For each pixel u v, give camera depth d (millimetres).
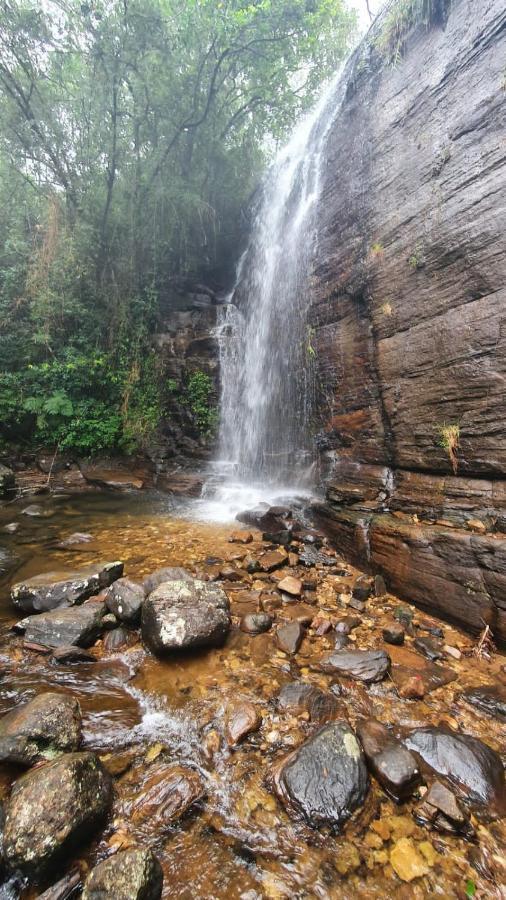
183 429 11008
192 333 11812
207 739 2344
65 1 9039
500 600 3188
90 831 1779
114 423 10781
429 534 3857
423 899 1602
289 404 8141
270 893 1613
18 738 2143
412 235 5141
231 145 13898
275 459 8461
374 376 5652
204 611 3256
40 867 1605
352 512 5203
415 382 4848
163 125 11664
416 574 3898
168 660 3068
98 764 2027
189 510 7766
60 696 2438
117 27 9406
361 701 2656
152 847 1771
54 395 10219
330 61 11852
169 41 10250
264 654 3141
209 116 12172
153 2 9312
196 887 1627
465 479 4125
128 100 11070
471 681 2859
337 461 6395
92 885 1515
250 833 1838
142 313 11891
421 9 5547
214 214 13086
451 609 3537
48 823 1671
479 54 4602
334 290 6848
